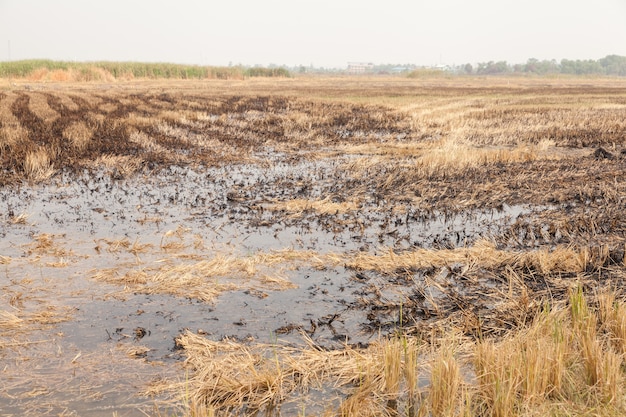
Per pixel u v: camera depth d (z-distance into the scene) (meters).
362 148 16.67
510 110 27.81
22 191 10.93
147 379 4.43
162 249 7.57
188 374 4.50
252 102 32.19
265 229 8.62
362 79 88.75
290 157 15.37
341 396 4.23
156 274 6.54
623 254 7.10
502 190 10.99
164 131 19.27
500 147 17.12
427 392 4.25
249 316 5.58
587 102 33.56
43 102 28.14
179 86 51.69
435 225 8.90
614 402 3.93
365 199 10.46
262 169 13.64
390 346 4.55
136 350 4.85
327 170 13.48
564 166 13.59
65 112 23.55
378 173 12.79
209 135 18.91
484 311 5.65
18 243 7.75
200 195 10.84
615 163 13.99
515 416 3.80
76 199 10.39
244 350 4.78
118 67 65.88
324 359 4.66
